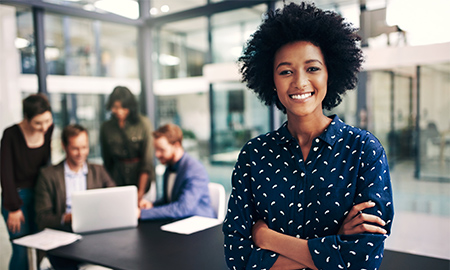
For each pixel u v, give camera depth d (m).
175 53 7.45
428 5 2.81
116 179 3.28
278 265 0.96
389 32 3.52
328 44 0.94
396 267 1.42
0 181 2.57
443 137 5.79
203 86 7.89
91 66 6.46
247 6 3.35
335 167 0.92
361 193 0.89
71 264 1.68
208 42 6.89
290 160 0.97
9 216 2.56
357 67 1.02
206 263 1.54
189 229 2.03
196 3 3.70
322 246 0.89
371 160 0.90
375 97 5.77
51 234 2.01
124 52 6.62
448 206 4.54
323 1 3.38
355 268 0.87
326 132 0.94
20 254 1.85
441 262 1.46
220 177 7.36
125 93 3.10
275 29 0.95
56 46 6.00
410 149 6.00
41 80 3.26
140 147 3.26
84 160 2.59
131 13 3.97
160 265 1.52
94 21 3.72
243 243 1.02
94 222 2.04
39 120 2.56
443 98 5.70
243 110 8.08
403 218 4.23
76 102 6.03
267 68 1.03
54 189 2.46
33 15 3.19
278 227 0.98
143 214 2.24
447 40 3.22
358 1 3.39
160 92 7.95
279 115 3.40
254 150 1.03
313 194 0.93
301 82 0.91
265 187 0.98
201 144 8.85
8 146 2.56
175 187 2.48
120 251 1.71
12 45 3.29
